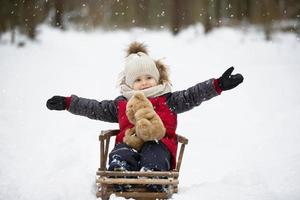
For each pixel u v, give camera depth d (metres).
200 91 5.81
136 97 5.58
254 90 13.62
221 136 8.74
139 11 42.41
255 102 11.84
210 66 19.98
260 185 5.66
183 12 36.41
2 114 10.25
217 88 5.75
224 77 5.72
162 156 5.35
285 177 6.05
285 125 8.91
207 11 32.84
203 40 30.36
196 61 22.00
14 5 28.98
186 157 7.54
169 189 5.15
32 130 9.02
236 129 9.16
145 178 5.07
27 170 6.52
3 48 25.14
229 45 27.94
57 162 6.66
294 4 32.34
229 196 5.29
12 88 13.89
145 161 5.31
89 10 40.47
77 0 40.34
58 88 14.12
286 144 7.61
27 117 10.16
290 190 5.60
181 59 22.75
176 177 5.07
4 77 16.11
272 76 16.34
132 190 5.22
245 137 8.46
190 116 10.65
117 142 5.74
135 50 6.57
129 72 6.10
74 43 29.53
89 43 29.86
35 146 7.81
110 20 41.44
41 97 12.59
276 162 6.73
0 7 29.17
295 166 6.42
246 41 29.19
